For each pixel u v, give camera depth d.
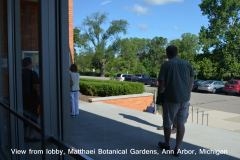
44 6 1.61
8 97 2.94
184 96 2.93
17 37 2.79
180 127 3.05
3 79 3.48
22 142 2.66
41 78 1.64
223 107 12.90
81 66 10.68
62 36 1.68
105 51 13.85
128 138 3.86
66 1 1.69
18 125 2.81
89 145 3.34
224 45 27.92
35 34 2.14
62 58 1.70
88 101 8.88
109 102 9.18
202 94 20.17
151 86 26.58
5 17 3.22
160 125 4.92
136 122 5.21
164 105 3.08
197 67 29.50
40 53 1.64
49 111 1.68
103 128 4.39
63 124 1.73
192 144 3.63
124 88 9.93
